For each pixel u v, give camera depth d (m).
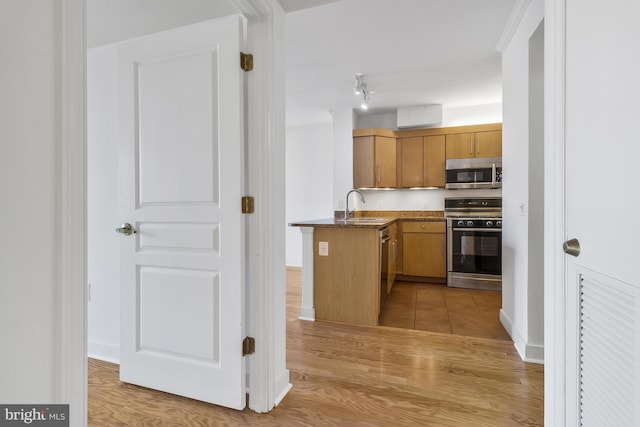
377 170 4.43
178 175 1.59
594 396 0.91
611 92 0.82
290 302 3.36
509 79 2.45
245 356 1.57
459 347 2.23
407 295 3.64
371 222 3.14
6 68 0.59
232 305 1.51
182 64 1.57
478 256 3.94
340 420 1.46
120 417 1.49
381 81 3.44
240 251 1.49
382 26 2.36
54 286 0.67
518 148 2.21
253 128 1.51
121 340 1.76
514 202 2.32
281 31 1.62
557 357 1.09
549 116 1.12
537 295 2.01
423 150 4.44
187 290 1.60
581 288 0.97
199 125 1.55
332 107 4.39
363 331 2.54
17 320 0.62
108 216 2.05
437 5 2.10
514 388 1.71
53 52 0.66
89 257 2.12
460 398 1.62
